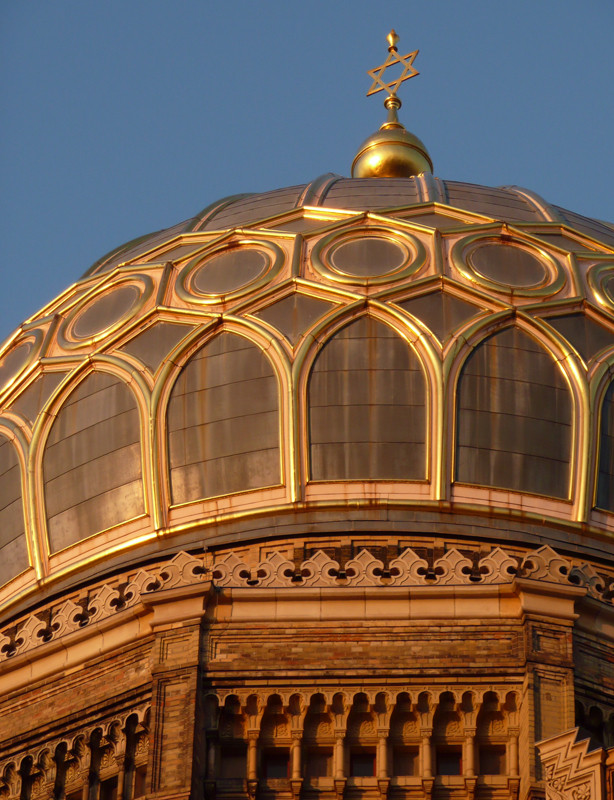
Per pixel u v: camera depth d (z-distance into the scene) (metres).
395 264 128.75
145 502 123.38
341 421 122.62
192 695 111.94
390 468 121.75
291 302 127.25
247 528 121.50
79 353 129.75
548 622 113.75
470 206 135.38
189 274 130.88
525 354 124.75
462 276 127.88
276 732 112.88
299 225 133.12
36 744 117.19
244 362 124.94
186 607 115.12
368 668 113.44
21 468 127.44
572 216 137.62
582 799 103.50
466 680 112.88
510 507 121.12
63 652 118.88
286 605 115.31
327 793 111.44
